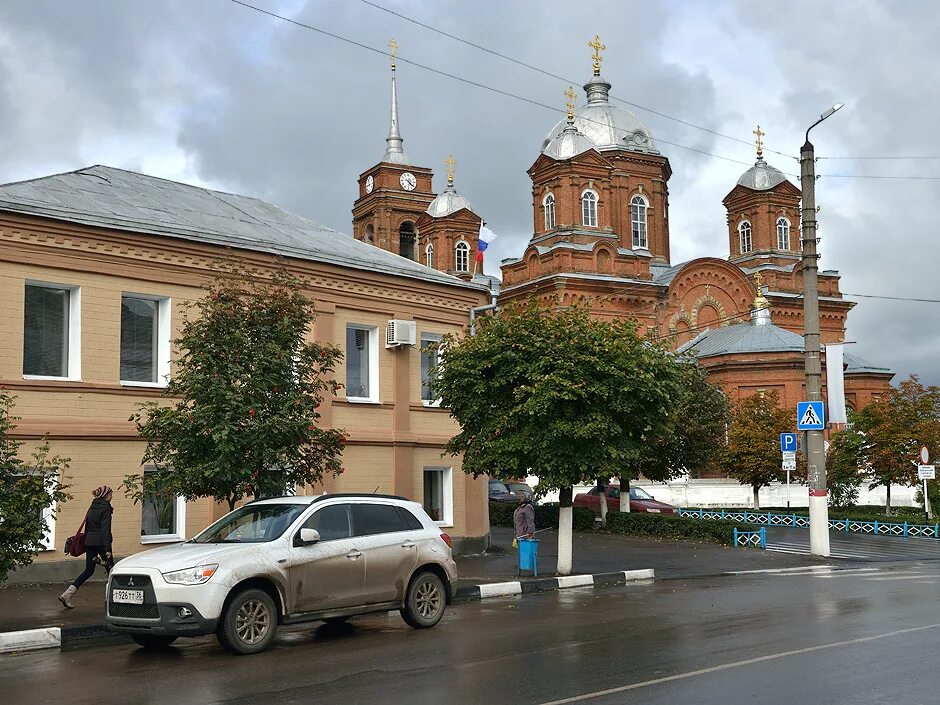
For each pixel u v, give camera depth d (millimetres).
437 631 13758
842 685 9547
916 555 28641
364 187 87375
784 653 11328
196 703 9266
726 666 10570
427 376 26688
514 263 64062
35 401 18891
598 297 60188
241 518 13461
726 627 13586
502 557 25812
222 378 15781
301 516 13055
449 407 22578
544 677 10133
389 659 11492
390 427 25297
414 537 14148
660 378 21719
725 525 30906
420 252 82938
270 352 16047
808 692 9258
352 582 13195
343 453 24031
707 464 41000
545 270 61688
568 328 21203
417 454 25984
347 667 11023
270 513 13320
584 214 62531
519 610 16172
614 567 23828
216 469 15281
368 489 24609
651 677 10031
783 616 14664
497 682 9930
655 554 27469
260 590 12250
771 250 72250
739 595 18016
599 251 61656
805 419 27094
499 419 21297
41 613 14906
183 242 21031
